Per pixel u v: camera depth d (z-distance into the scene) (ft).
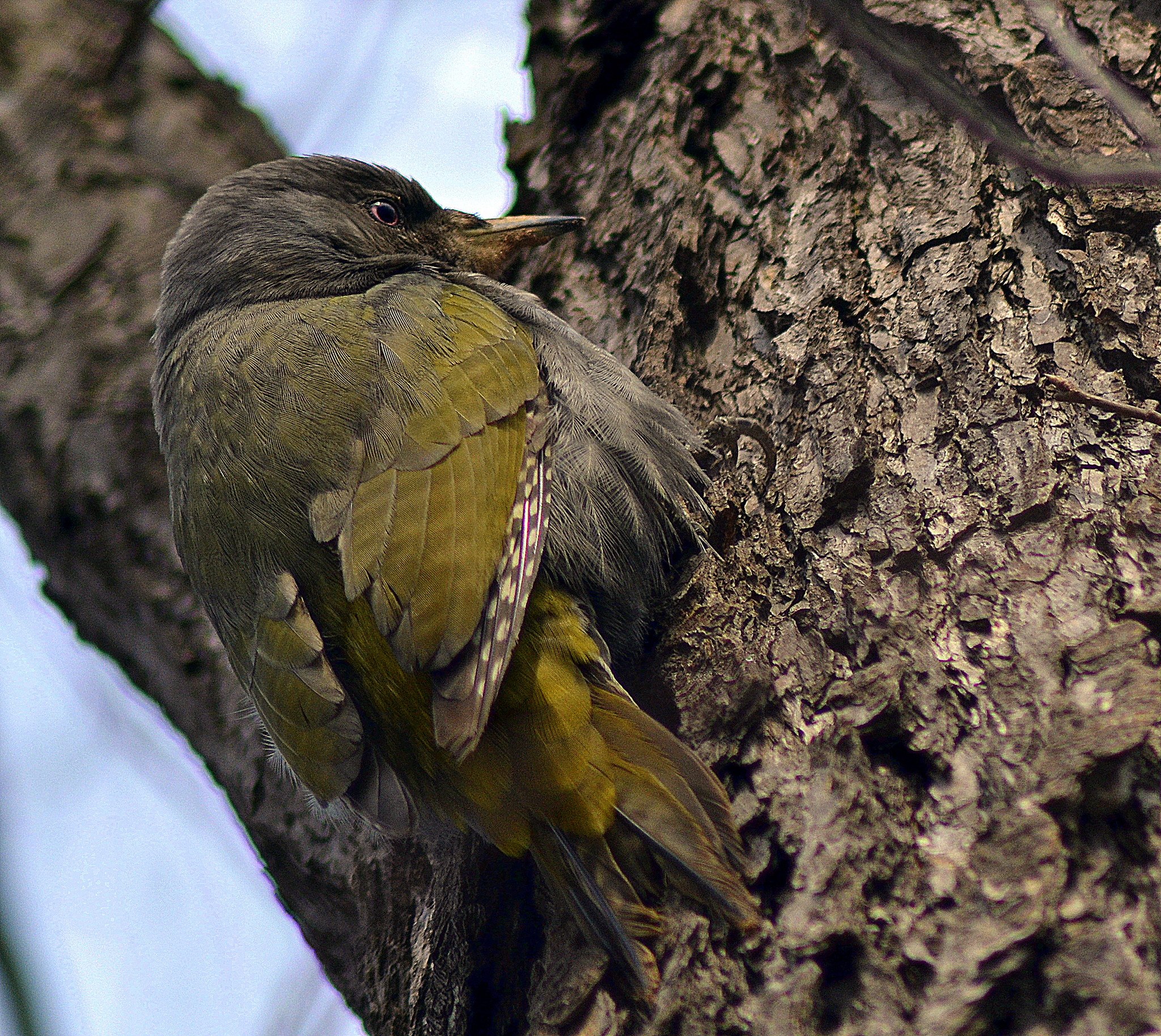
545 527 23.63
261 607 23.93
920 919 17.62
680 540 24.41
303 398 24.79
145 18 34.35
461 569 22.16
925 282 23.31
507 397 24.57
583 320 27.89
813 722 19.72
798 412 23.32
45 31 34.47
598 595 24.34
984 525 20.29
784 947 18.07
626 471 24.85
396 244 31.40
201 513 25.17
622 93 30.27
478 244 30.81
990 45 24.76
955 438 21.47
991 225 23.40
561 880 20.49
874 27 19.61
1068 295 22.16
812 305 24.27
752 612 21.67
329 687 22.53
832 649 20.24
